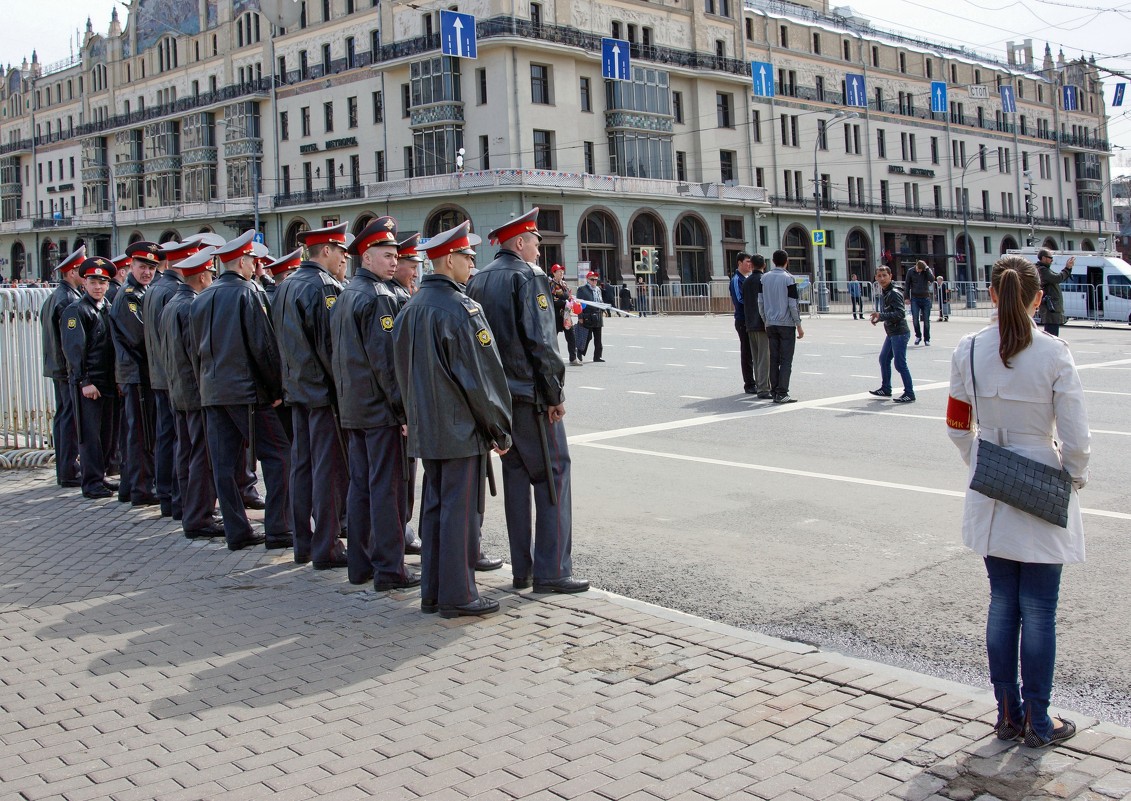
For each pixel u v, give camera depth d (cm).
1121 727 432
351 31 5816
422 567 629
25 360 1275
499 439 606
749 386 1580
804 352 2230
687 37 5947
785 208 6431
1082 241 9181
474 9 5144
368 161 5772
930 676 496
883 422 1272
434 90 5272
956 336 2730
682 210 5778
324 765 420
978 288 5669
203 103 6694
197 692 505
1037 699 413
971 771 396
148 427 1005
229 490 810
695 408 1462
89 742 450
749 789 387
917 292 2339
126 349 986
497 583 688
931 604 613
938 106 5388
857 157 7031
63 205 8250
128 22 7412
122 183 7544
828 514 840
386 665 535
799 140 6650
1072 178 9062
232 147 6488
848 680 489
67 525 921
